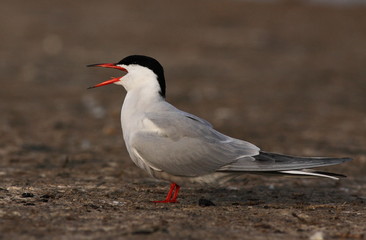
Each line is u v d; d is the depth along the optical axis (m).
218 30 31.58
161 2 39.16
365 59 26.84
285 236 6.55
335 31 32.53
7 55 23.98
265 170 7.40
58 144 12.91
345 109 18.27
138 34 29.67
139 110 8.15
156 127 7.81
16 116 15.71
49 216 7.05
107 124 15.29
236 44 28.66
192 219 7.14
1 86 19.48
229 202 8.40
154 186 9.37
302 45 29.20
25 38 27.34
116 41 27.84
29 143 12.82
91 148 12.63
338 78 23.12
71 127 14.77
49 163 11.04
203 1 39.72
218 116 16.58
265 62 25.56
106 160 11.50
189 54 26.23
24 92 18.91
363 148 13.44
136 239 6.20
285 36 30.88
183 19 34.00
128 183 9.53
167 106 8.15
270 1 39.69
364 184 10.20
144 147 7.76
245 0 40.03
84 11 35.09
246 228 6.83
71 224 6.73
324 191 9.51
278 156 7.54
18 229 6.45
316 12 37.12
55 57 24.19
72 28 30.19
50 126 14.77
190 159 7.65
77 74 21.84
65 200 8.02
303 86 21.58
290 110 17.89
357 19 35.56
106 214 7.27
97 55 24.81
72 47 26.14
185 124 7.79
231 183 9.84
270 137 14.34
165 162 7.70
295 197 8.96
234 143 7.79
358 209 8.14
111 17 33.72
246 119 16.41
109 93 19.44
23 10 34.12
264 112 17.45
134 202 8.10
